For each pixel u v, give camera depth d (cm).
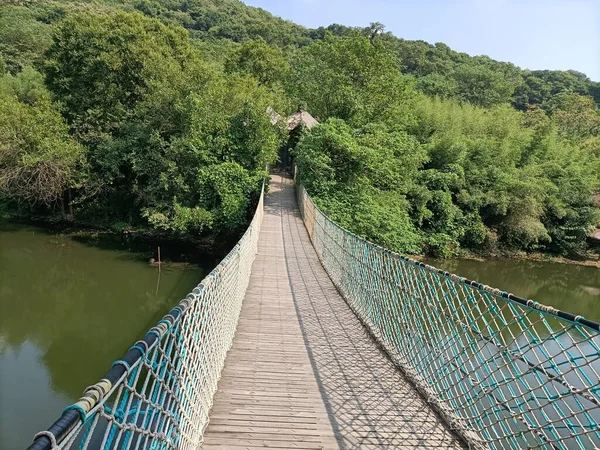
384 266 440
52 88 1716
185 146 1379
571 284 1623
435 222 1809
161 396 179
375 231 1391
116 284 1127
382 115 1941
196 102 1386
